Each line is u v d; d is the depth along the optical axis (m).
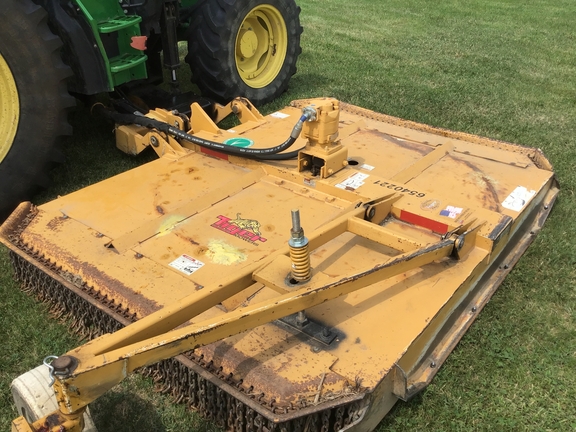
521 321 2.66
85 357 1.53
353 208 2.72
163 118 3.74
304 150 3.00
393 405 2.16
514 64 6.50
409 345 2.04
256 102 4.95
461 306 2.46
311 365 1.96
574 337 2.57
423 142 3.61
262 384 1.90
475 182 3.14
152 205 2.88
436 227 2.65
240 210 2.82
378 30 7.94
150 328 1.75
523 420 2.19
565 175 3.90
